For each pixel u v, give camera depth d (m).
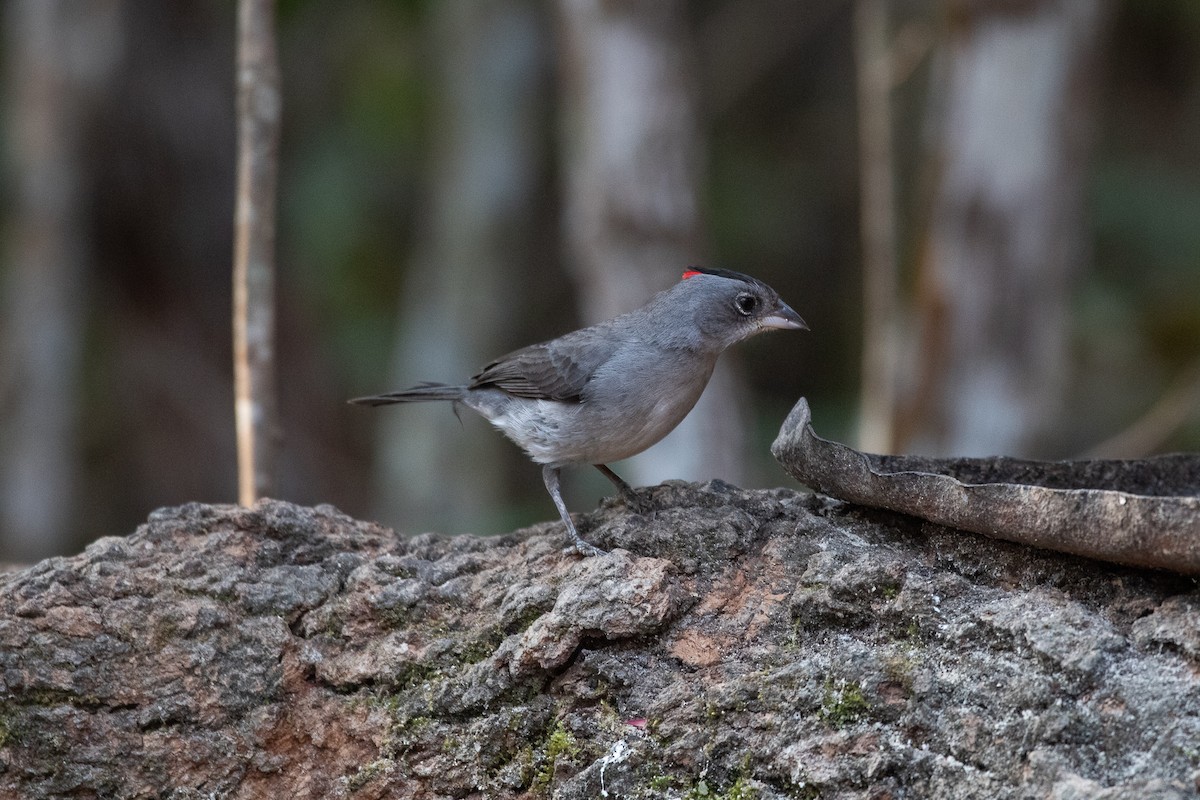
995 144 12.36
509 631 6.35
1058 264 12.70
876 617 5.93
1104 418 17.28
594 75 13.13
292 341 19.50
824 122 20.75
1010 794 5.18
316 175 19.84
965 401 12.70
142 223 17.70
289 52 20.64
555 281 20.38
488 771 6.15
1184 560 5.23
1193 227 18.25
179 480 18.88
